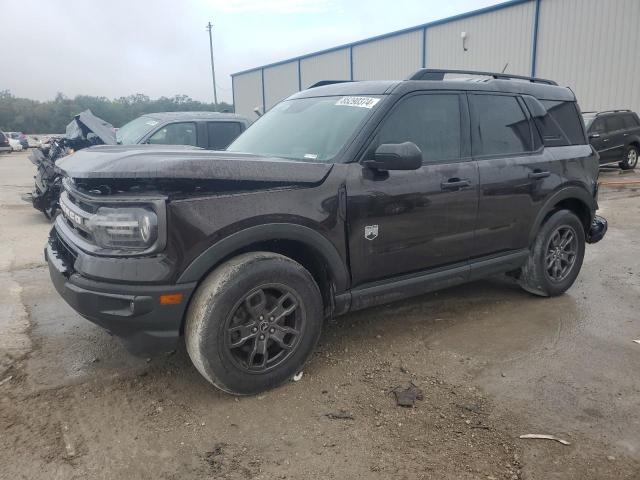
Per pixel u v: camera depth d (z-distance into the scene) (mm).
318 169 3307
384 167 3357
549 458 2637
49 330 4180
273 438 2803
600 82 17500
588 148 5156
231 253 3100
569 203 5059
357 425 2918
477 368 3564
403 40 24828
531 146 4617
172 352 3771
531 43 19281
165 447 2725
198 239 2875
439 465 2586
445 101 4031
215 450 2705
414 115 3826
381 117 3629
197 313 2926
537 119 4727
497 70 20672
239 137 4543
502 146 4383
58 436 2801
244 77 39594
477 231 4176
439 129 3963
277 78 35281
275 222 3098
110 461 2611
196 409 3068
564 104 5086
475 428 2887
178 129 8484
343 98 4012
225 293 2934
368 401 3158
